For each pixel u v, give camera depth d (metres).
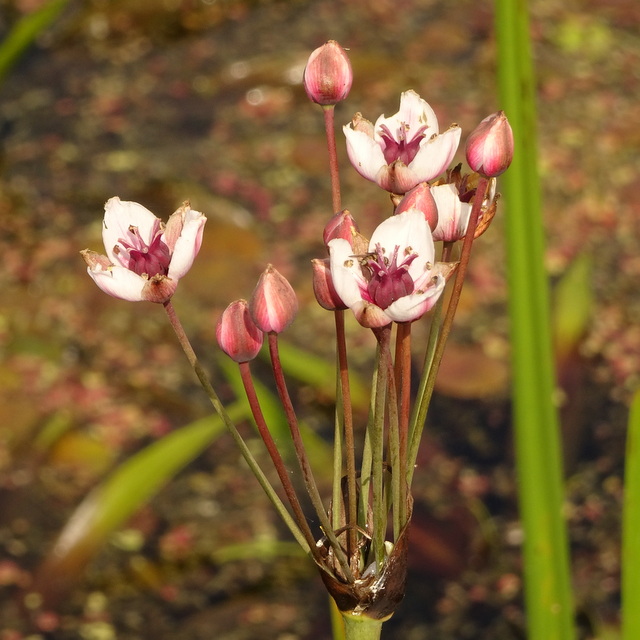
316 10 1.93
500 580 0.97
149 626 0.94
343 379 0.45
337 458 0.46
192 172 1.52
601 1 2.01
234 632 0.93
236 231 1.36
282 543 1.00
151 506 1.07
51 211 1.45
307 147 1.57
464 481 1.07
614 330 1.26
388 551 0.46
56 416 1.14
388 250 0.44
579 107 1.69
